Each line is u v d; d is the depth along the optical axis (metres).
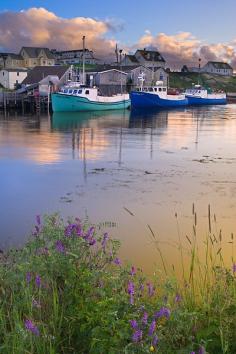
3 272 4.04
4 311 3.62
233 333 3.59
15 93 64.69
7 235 9.56
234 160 20.88
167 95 69.75
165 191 14.21
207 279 5.04
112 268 4.16
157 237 9.46
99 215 11.34
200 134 33.75
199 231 9.98
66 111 55.84
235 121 47.44
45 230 4.30
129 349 2.98
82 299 3.64
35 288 3.83
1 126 39.22
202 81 149.50
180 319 3.60
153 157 21.73
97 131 35.38
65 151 23.69
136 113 58.00
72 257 3.90
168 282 4.36
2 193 13.86
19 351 3.05
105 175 16.95
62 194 13.76
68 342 3.44
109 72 79.75
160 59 137.88
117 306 3.42
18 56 131.62
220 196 13.54
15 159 20.73
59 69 77.00
